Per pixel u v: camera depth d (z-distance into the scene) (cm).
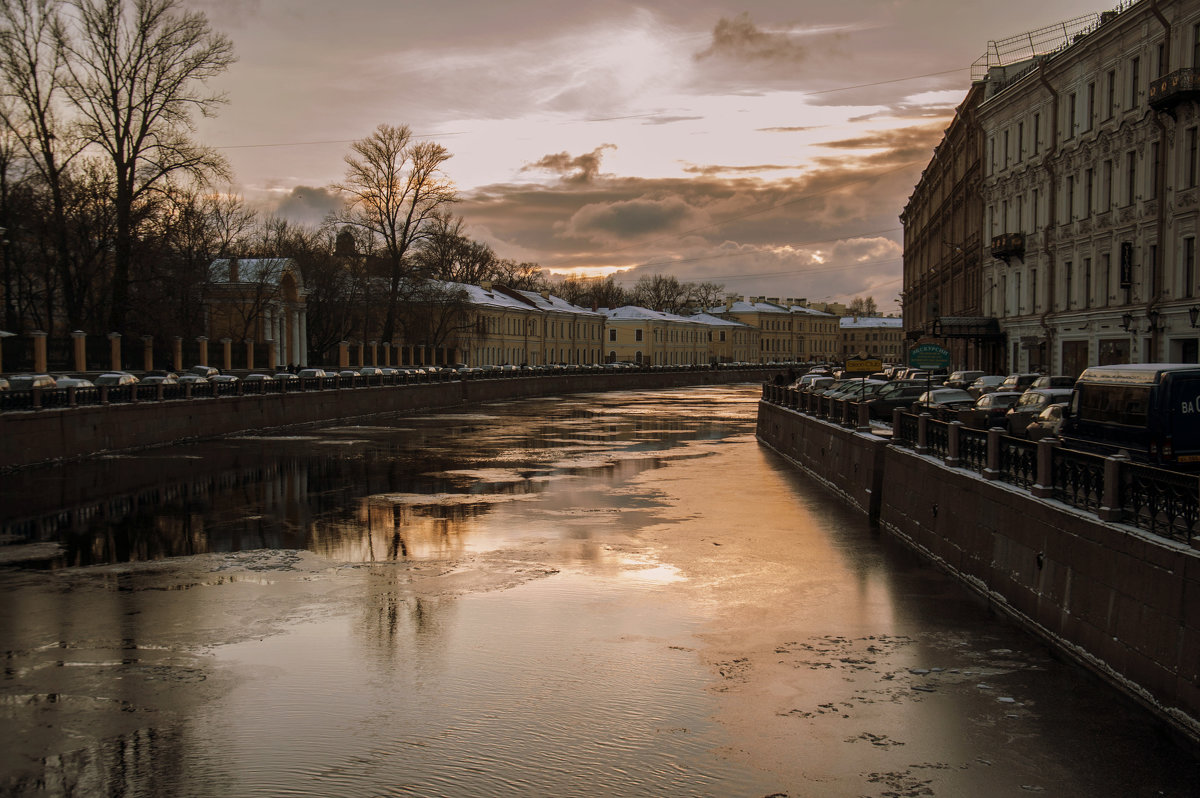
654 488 2603
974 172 5403
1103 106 3722
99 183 4403
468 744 924
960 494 1559
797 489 2595
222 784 845
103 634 1256
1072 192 4047
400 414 5712
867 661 1159
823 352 18450
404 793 830
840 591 1487
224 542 1845
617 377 9656
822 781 854
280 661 1154
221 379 4016
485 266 11938
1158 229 3291
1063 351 4153
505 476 2852
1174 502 955
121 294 4462
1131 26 3456
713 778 859
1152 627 964
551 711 1005
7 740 933
